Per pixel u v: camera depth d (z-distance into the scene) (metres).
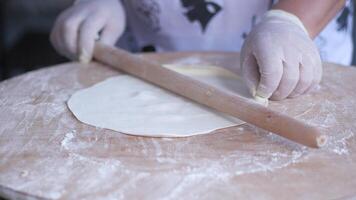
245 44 0.96
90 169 0.71
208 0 1.22
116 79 1.07
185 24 1.27
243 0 1.21
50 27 2.74
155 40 1.35
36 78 1.09
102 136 0.81
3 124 0.86
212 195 0.64
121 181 0.68
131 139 0.80
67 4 2.73
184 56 1.21
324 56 1.28
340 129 0.82
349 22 1.30
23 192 0.66
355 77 1.05
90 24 1.21
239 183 0.67
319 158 0.73
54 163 0.73
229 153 0.75
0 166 0.72
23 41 2.65
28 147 0.78
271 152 0.75
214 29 1.26
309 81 0.91
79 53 1.20
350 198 0.64
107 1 1.31
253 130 0.82
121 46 1.42
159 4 1.25
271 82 0.88
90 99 0.96
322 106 0.91
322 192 0.65
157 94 0.98
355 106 0.91
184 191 0.65
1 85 1.05
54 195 0.65
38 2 2.73
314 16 1.00
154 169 0.71
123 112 0.89
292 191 0.65
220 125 0.83
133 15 1.34
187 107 0.91
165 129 0.82
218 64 1.14
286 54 0.89
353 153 0.74
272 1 1.20
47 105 0.94
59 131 0.83
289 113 0.88
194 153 0.75
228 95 0.86
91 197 0.64
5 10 2.59
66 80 1.08
